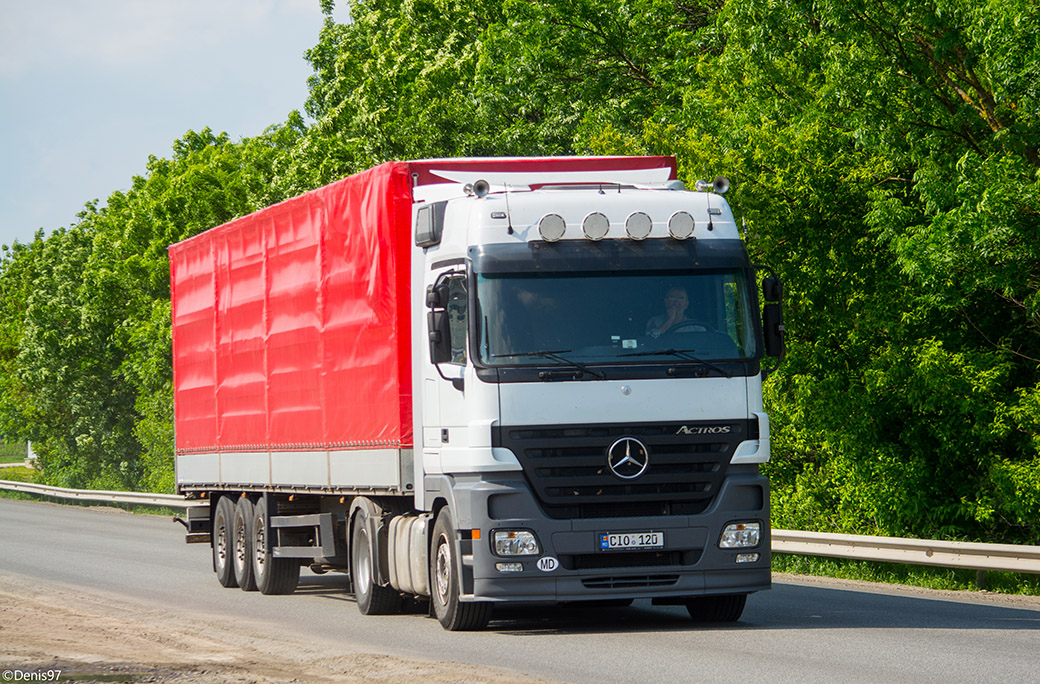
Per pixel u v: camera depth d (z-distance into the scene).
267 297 38.78
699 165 52.53
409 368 30.81
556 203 28.42
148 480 116.31
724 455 28.05
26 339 137.62
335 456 34.41
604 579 27.72
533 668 23.95
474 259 27.81
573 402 27.53
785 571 46.28
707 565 27.92
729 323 28.48
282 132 115.12
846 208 51.50
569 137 73.44
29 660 24.91
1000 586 41.03
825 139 51.03
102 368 132.88
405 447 30.75
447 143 79.31
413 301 30.56
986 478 48.16
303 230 36.28
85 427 134.50
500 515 27.42
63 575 47.38
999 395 48.09
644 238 28.39
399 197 31.06
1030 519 46.84
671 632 28.64
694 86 64.69
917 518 50.03
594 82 73.69
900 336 50.47
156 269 117.06
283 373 37.72
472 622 29.34
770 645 26.02
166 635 29.70
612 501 27.67
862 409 50.31
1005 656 24.03
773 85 52.25
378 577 33.00
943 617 30.81
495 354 27.48
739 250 28.81
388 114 81.88
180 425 47.19
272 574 39.94
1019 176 44.06
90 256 140.88
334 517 36.72
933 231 44.59
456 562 28.48
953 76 49.75
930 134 48.44
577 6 73.44
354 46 108.81
